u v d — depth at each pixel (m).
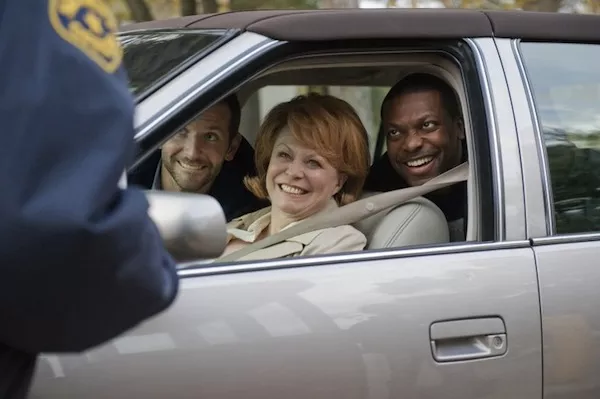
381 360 2.11
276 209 2.63
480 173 2.40
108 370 1.88
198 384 1.95
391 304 2.14
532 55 2.56
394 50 2.45
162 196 1.80
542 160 2.43
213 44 2.29
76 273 1.24
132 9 6.19
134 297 1.33
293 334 2.04
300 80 3.50
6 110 1.20
